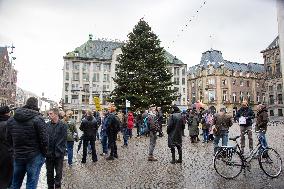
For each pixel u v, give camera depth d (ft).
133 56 106.73
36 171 20.20
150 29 109.70
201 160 37.76
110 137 40.27
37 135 20.22
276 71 245.24
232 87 289.53
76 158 42.19
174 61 286.66
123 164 36.50
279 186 24.25
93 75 268.41
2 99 279.90
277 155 28.19
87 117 38.29
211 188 24.25
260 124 35.76
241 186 24.56
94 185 26.43
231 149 28.12
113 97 102.58
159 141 63.36
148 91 100.17
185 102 283.38
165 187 25.07
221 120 40.78
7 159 21.83
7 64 290.15
